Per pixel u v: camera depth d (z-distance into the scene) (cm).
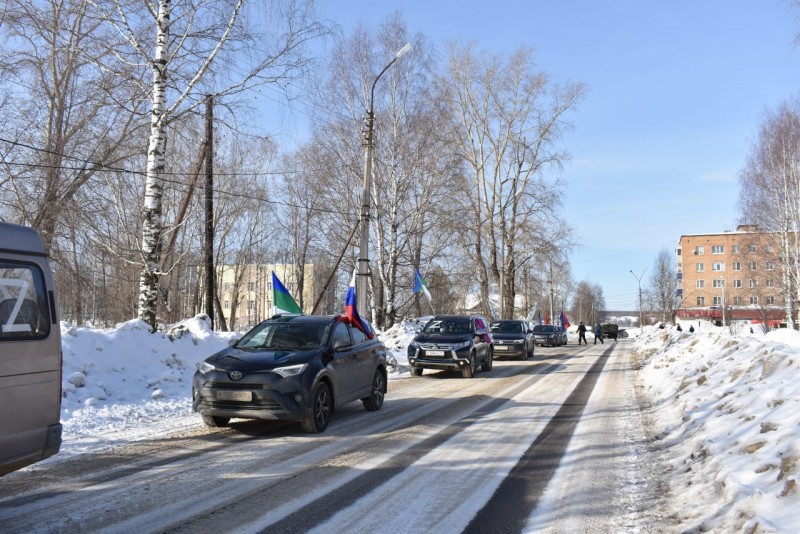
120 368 1095
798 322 4034
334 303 5319
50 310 452
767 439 507
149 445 683
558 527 437
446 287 3672
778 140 3778
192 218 3177
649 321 9731
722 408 711
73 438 711
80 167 1650
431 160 2856
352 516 452
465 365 1523
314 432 764
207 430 777
